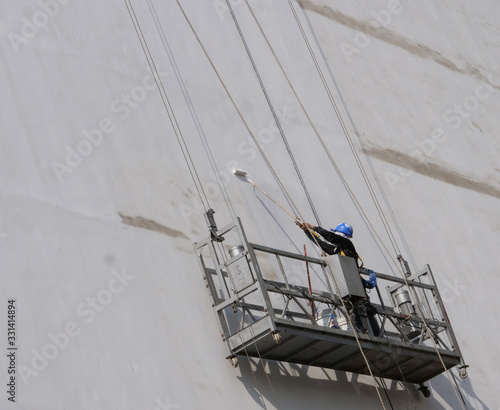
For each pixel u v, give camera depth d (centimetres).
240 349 2289
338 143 3169
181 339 2269
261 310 2380
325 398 2481
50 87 2422
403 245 3138
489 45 4425
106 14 2698
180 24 2902
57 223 2222
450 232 3366
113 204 2358
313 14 3478
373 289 2894
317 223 2869
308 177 2961
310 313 2591
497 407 3002
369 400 2603
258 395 2328
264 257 2616
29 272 2106
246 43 3094
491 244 3506
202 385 2234
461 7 4450
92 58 2572
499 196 3738
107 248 2273
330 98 3275
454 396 2905
